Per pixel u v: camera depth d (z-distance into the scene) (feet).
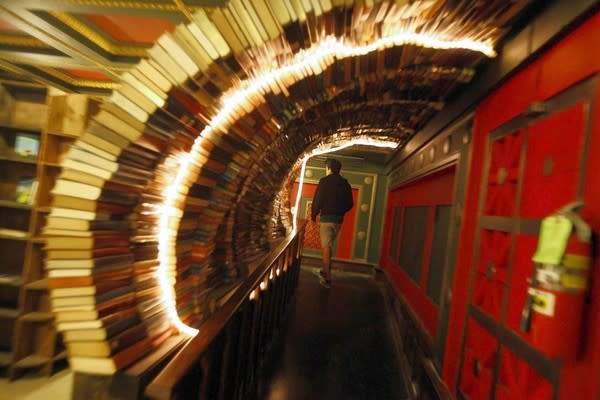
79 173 3.18
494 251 5.68
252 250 9.53
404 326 11.38
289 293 14.12
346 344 11.11
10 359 9.25
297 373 8.98
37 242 9.55
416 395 8.19
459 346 6.67
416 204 13.64
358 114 10.46
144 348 3.91
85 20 8.37
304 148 11.10
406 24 4.55
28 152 10.15
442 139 9.86
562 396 3.53
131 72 3.37
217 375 5.12
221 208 5.64
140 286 3.89
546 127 4.49
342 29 4.24
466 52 5.98
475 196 6.85
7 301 10.27
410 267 13.26
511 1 4.32
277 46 4.07
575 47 3.94
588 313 3.24
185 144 4.01
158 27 8.44
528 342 4.32
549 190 4.25
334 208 17.10
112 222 3.43
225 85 3.96
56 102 9.43
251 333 7.35
